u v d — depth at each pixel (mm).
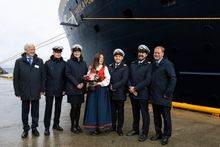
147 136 3924
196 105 6129
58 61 4242
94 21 8812
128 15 7246
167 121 3627
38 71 3988
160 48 3652
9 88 13648
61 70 4227
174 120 5098
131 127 4602
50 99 4180
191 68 6051
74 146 3521
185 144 3615
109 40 8422
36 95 3965
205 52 5637
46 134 4051
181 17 5734
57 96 4211
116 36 7941
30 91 3916
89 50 10617
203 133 4164
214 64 5574
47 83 4203
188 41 5836
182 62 6195
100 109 3998
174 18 5871
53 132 4246
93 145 3564
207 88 5902
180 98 6598
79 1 9461
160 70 3617
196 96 6219
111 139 3854
